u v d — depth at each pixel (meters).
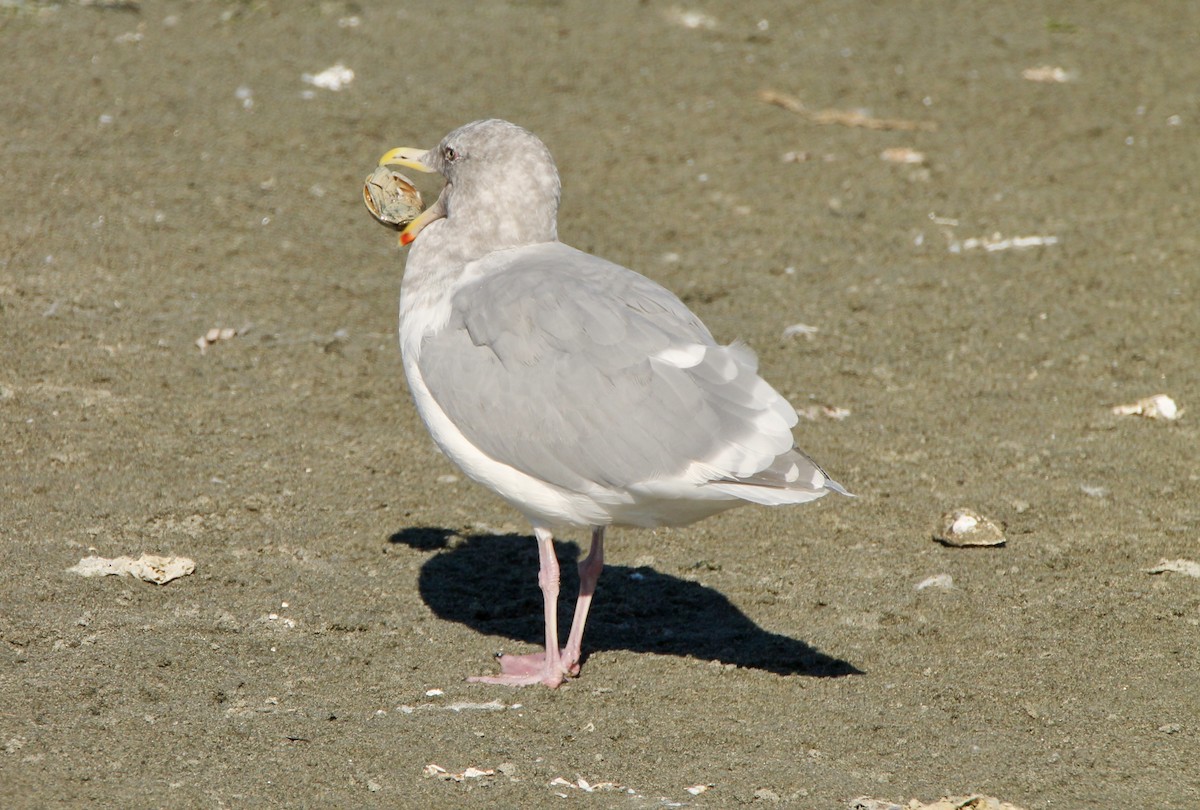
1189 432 13.36
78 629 9.45
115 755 7.96
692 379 8.55
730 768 8.18
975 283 16.66
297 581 10.49
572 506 8.94
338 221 17.81
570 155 19.91
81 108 19.94
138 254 16.31
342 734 8.41
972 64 23.97
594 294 8.93
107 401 13.13
